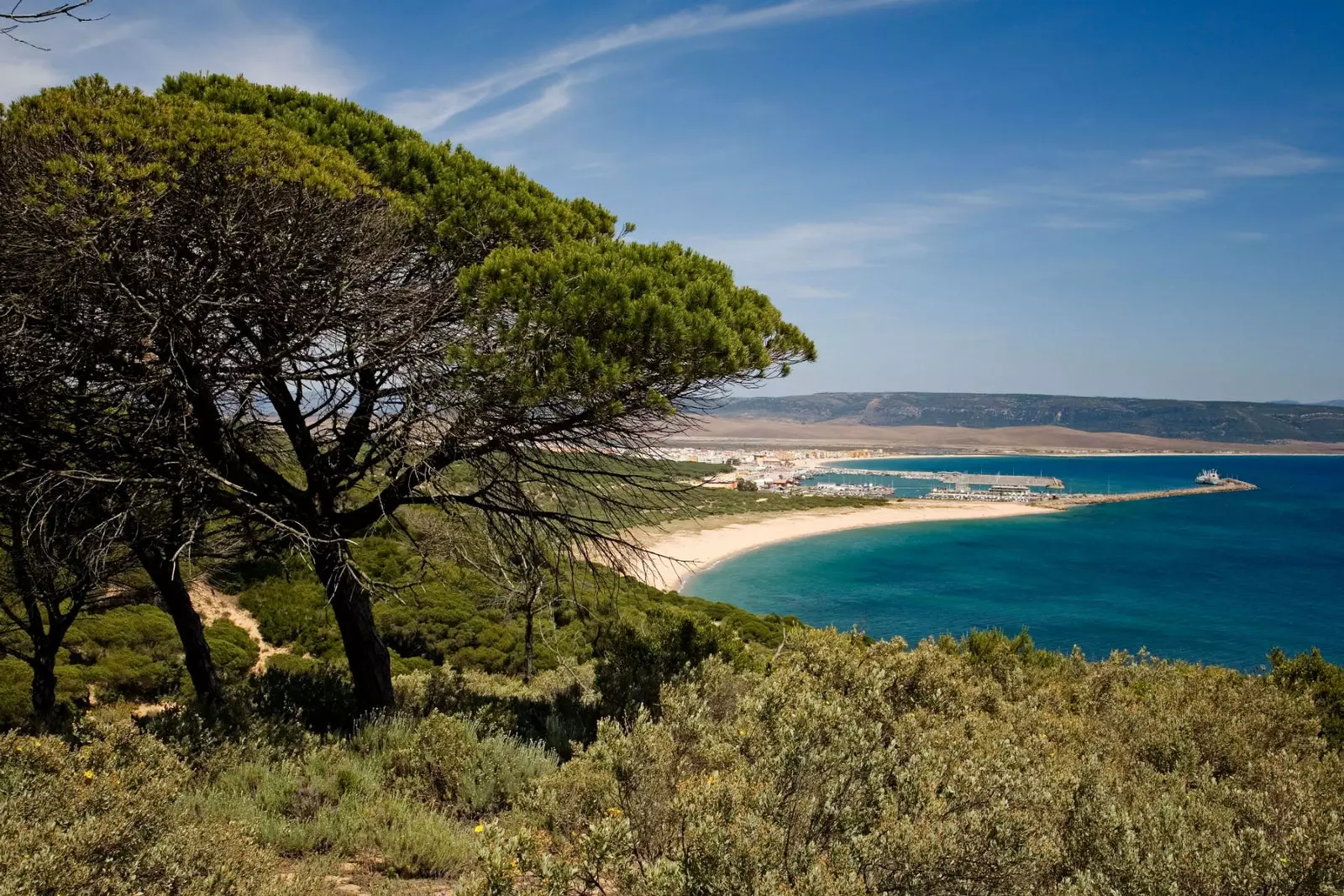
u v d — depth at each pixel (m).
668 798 4.44
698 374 7.97
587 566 10.06
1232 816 5.13
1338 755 7.70
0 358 7.16
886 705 6.96
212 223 7.46
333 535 8.89
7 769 4.60
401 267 9.62
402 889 4.64
